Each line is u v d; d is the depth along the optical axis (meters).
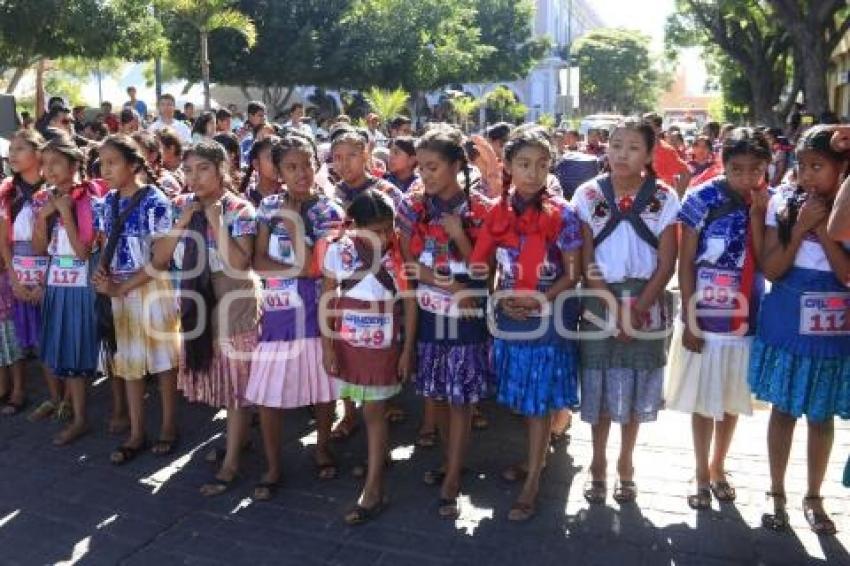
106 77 30.97
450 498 3.76
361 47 27.42
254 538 3.53
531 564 3.29
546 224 3.50
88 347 4.52
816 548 3.38
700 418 3.72
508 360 3.68
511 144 3.50
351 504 3.83
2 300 4.93
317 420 4.16
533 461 3.73
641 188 3.56
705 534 3.50
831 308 3.32
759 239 3.50
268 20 25.97
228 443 4.07
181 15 18.03
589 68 63.28
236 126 12.90
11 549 3.45
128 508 3.81
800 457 4.25
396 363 3.66
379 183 4.37
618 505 3.78
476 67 34.38
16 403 5.12
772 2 16.22
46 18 16.27
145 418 4.95
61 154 4.32
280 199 3.92
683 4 27.30
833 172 3.18
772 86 25.34
